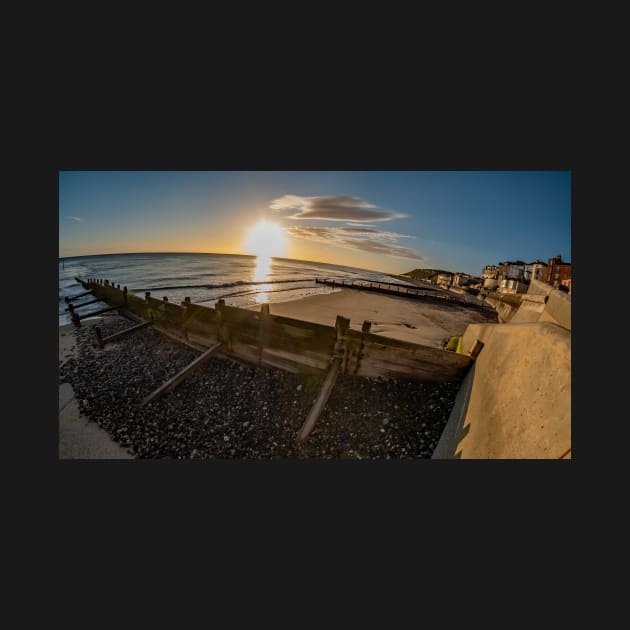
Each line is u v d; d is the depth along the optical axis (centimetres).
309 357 807
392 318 2094
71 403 797
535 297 1341
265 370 864
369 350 747
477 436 524
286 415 703
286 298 2742
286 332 834
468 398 628
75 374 953
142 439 665
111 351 1120
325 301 2683
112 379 912
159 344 1141
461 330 1836
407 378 740
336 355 767
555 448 438
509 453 462
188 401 779
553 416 444
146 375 924
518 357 532
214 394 796
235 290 3078
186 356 1035
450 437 591
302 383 789
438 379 727
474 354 711
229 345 938
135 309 1562
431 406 684
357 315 2095
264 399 760
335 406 700
